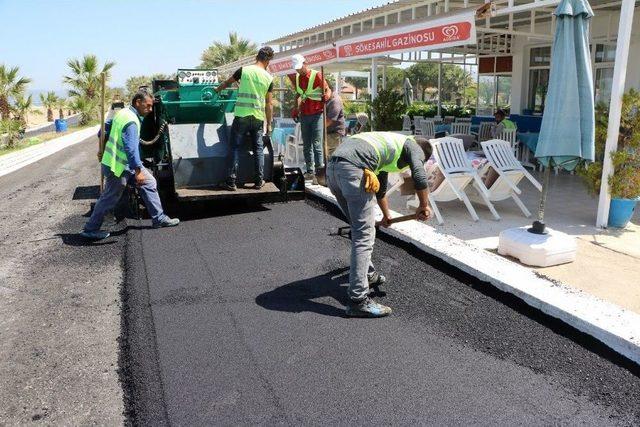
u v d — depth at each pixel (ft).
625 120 18.94
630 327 11.24
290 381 10.23
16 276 16.42
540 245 15.64
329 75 73.61
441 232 19.21
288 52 49.34
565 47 16.38
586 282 14.55
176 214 22.26
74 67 116.47
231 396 9.79
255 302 13.64
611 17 35.47
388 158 12.67
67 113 165.37
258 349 11.37
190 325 12.47
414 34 27.89
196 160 21.67
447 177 19.90
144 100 19.34
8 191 32.76
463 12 23.91
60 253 18.42
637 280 14.66
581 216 21.34
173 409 9.43
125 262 17.13
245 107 21.03
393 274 15.34
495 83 50.88
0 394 10.27
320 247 17.62
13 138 71.00
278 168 23.27
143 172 19.52
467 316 12.78
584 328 11.61
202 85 22.22
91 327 12.97
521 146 36.60
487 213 21.91
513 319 12.60
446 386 10.07
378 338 11.81
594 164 19.72
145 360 11.01
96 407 9.82
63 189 32.30
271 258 16.72
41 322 13.29
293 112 27.25
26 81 85.20
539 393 9.87
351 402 9.59
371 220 12.64
